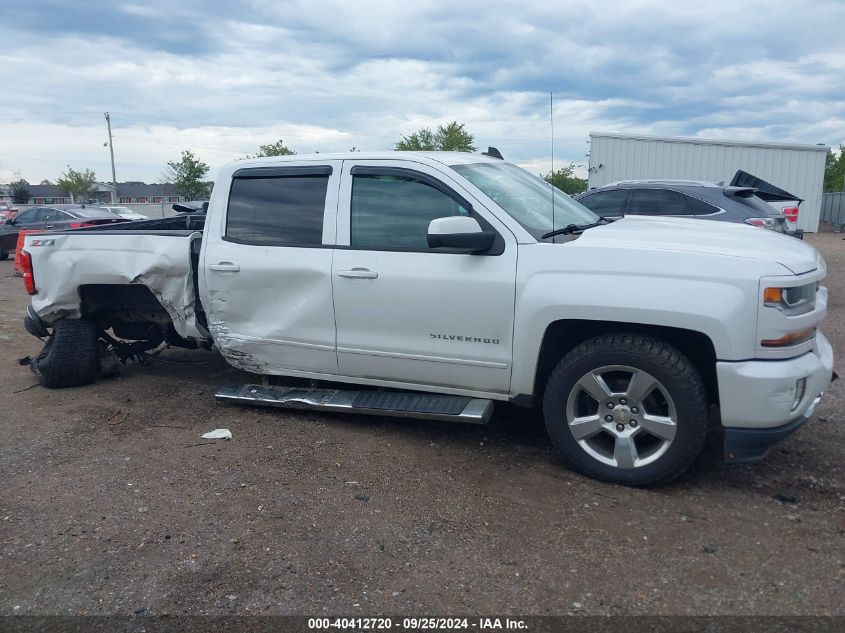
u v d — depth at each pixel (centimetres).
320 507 381
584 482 408
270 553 336
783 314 359
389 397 475
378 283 453
